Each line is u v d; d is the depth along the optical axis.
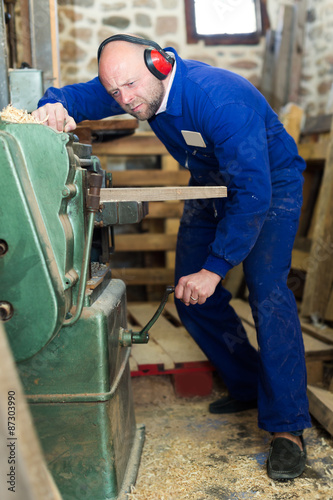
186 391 2.33
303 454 1.68
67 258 1.24
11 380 0.52
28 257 1.12
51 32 2.26
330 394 2.05
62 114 1.54
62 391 1.33
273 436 1.73
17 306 1.14
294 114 3.68
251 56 4.38
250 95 1.52
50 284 1.14
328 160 3.03
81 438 1.34
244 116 1.46
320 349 2.30
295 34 4.20
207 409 2.20
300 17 4.23
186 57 4.34
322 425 1.92
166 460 1.73
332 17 4.13
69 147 1.24
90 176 1.27
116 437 1.42
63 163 1.21
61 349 1.31
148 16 4.22
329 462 1.72
